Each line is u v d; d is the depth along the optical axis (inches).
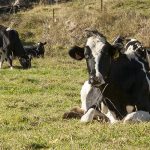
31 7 1811.0
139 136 381.1
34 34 1572.3
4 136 410.9
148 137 373.4
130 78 460.4
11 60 1096.8
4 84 755.4
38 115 522.0
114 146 354.0
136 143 361.1
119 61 466.6
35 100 622.2
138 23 1425.9
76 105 589.3
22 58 1091.9
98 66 450.9
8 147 367.9
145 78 465.1
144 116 437.7
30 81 792.9
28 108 577.6
